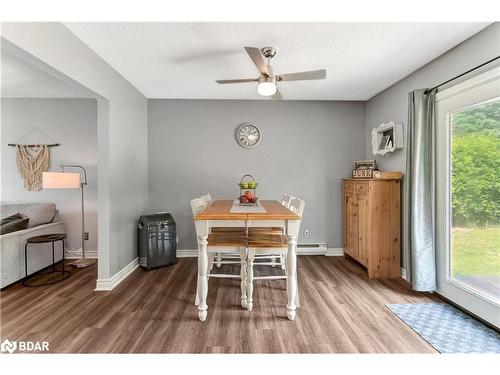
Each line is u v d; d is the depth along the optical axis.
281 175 4.18
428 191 2.65
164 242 3.55
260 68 2.15
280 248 2.31
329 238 4.19
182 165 4.11
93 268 3.54
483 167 2.20
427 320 2.21
